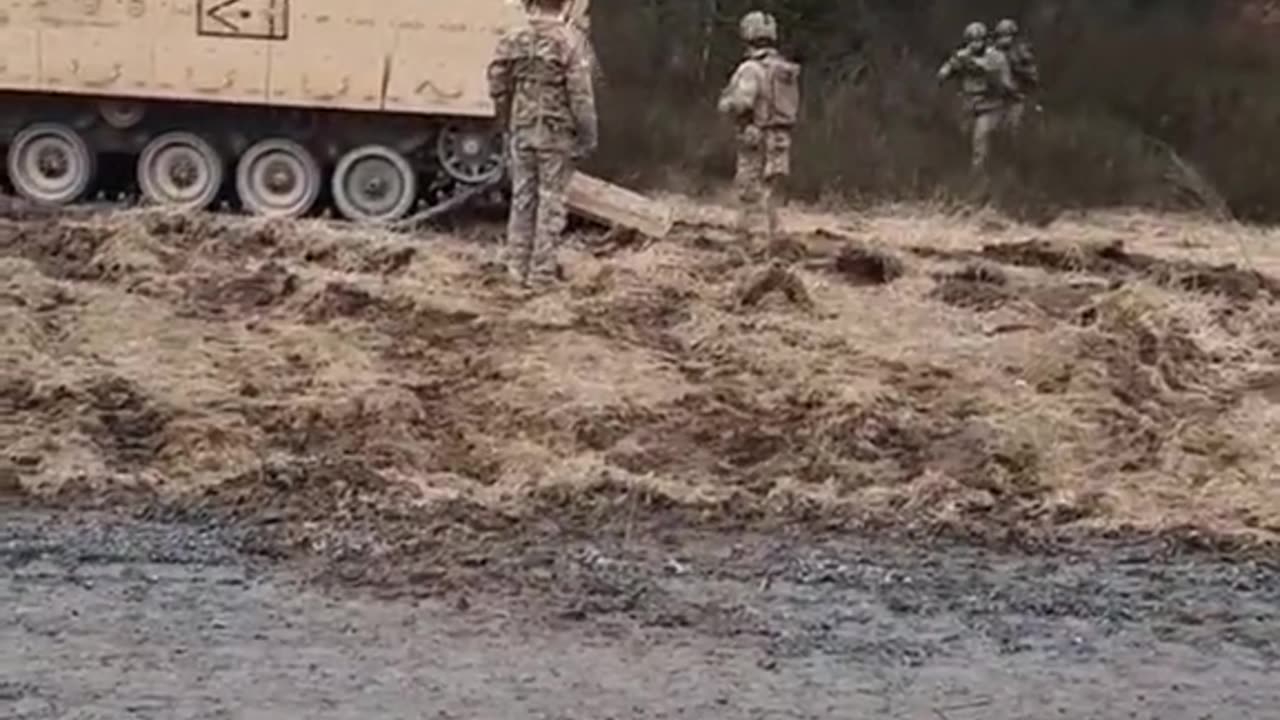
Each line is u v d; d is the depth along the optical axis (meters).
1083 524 11.88
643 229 21.52
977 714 8.27
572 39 17.62
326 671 8.45
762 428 13.41
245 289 16.98
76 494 11.47
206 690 8.12
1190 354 16.55
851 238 22.83
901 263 20.03
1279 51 38.28
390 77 22.02
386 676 8.41
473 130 22.52
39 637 8.78
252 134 22.69
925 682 8.70
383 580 9.93
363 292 16.62
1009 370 15.20
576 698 8.21
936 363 15.29
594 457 12.71
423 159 22.86
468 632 9.12
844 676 8.73
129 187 23.44
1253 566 11.14
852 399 13.86
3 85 21.94
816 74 35.56
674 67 34.41
